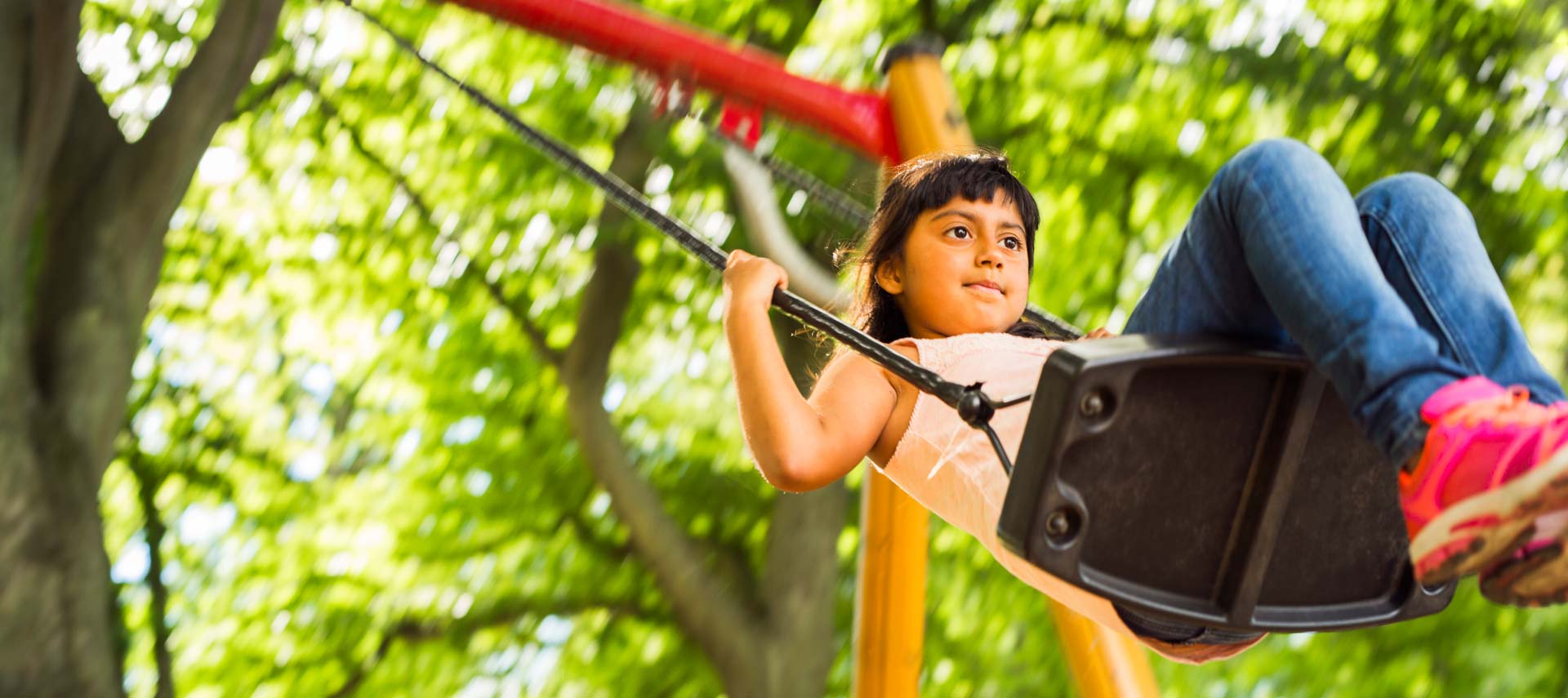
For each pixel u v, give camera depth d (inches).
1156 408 66.0
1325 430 69.9
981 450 79.3
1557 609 381.4
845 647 409.1
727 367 432.5
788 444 75.9
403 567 414.6
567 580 408.8
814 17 405.7
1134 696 131.3
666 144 371.9
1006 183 88.5
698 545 393.4
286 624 411.8
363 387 440.1
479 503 414.3
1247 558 68.3
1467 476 60.1
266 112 423.2
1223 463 67.9
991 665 407.8
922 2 402.9
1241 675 402.6
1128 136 394.3
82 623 226.1
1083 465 65.7
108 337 240.5
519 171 406.9
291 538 426.9
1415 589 73.4
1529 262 387.9
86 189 245.8
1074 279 403.9
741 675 357.7
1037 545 64.4
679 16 392.5
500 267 424.2
